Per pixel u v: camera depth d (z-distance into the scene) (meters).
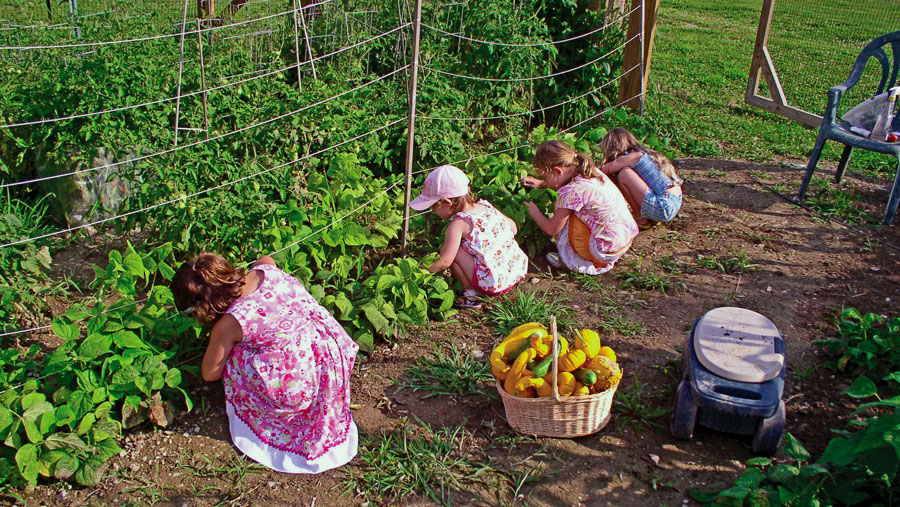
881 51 5.70
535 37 7.24
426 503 3.14
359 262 4.55
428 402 3.73
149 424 3.53
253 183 4.87
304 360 3.23
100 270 3.90
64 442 3.18
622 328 4.30
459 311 4.49
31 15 9.45
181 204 4.54
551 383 3.32
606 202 4.66
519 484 3.21
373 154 5.70
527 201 5.08
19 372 3.48
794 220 5.70
